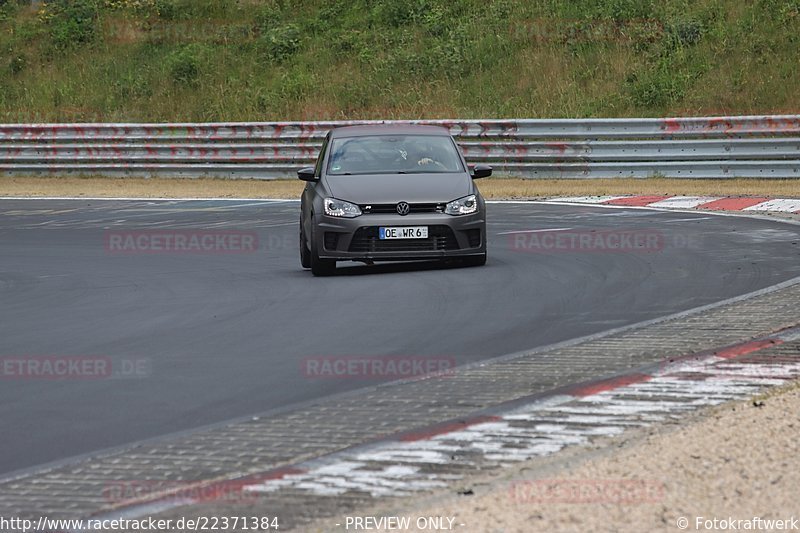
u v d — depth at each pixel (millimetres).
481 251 48594
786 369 27234
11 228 72438
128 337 35344
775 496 17781
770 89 105625
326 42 131875
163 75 130125
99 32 141875
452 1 134625
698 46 114750
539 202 77938
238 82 126750
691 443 20734
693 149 88875
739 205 71500
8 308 42500
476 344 32500
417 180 49406
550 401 24984
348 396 26562
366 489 18969
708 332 32781
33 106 129500
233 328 36281
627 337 32625
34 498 19344
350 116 117188
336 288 44312
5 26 146625
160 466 21094
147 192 93938
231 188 95812
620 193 81875
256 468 20750
